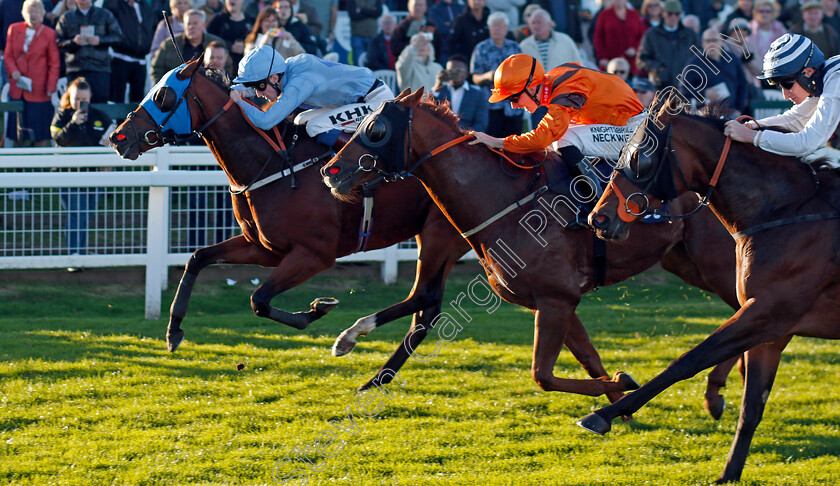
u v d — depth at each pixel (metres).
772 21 17.72
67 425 7.74
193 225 12.43
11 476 6.67
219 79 8.61
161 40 15.13
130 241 12.82
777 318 6.37
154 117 8.34
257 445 7.43
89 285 13.02
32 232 11.83
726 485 6.66
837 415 8.46
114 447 7.27
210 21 14.98
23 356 9.65
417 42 14.80
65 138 13.23
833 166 6.67
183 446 7.33
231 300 12.66
